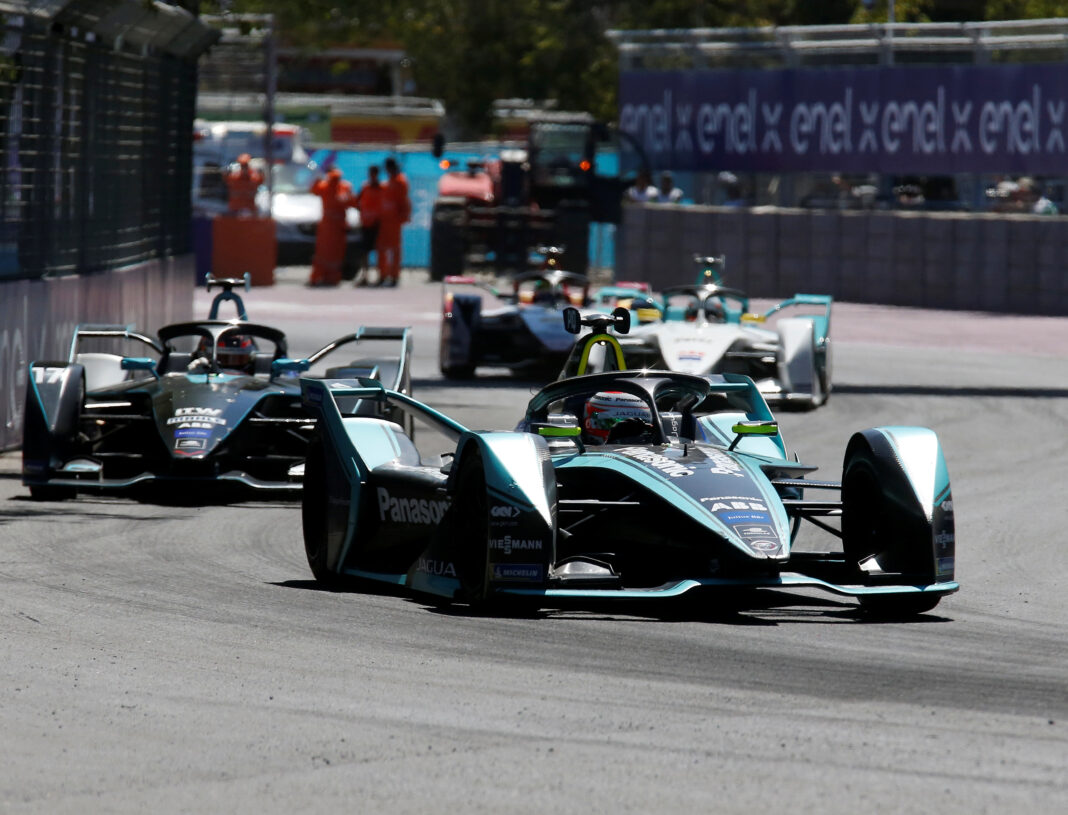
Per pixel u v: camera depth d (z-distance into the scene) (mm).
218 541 36531
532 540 27234
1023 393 70000
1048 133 112250
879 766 18875
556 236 133125
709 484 28766
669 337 61062
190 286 77750
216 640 25859
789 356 63625
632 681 23125
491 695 22281
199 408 42531
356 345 87750
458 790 18000
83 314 59062
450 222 140125
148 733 20375
